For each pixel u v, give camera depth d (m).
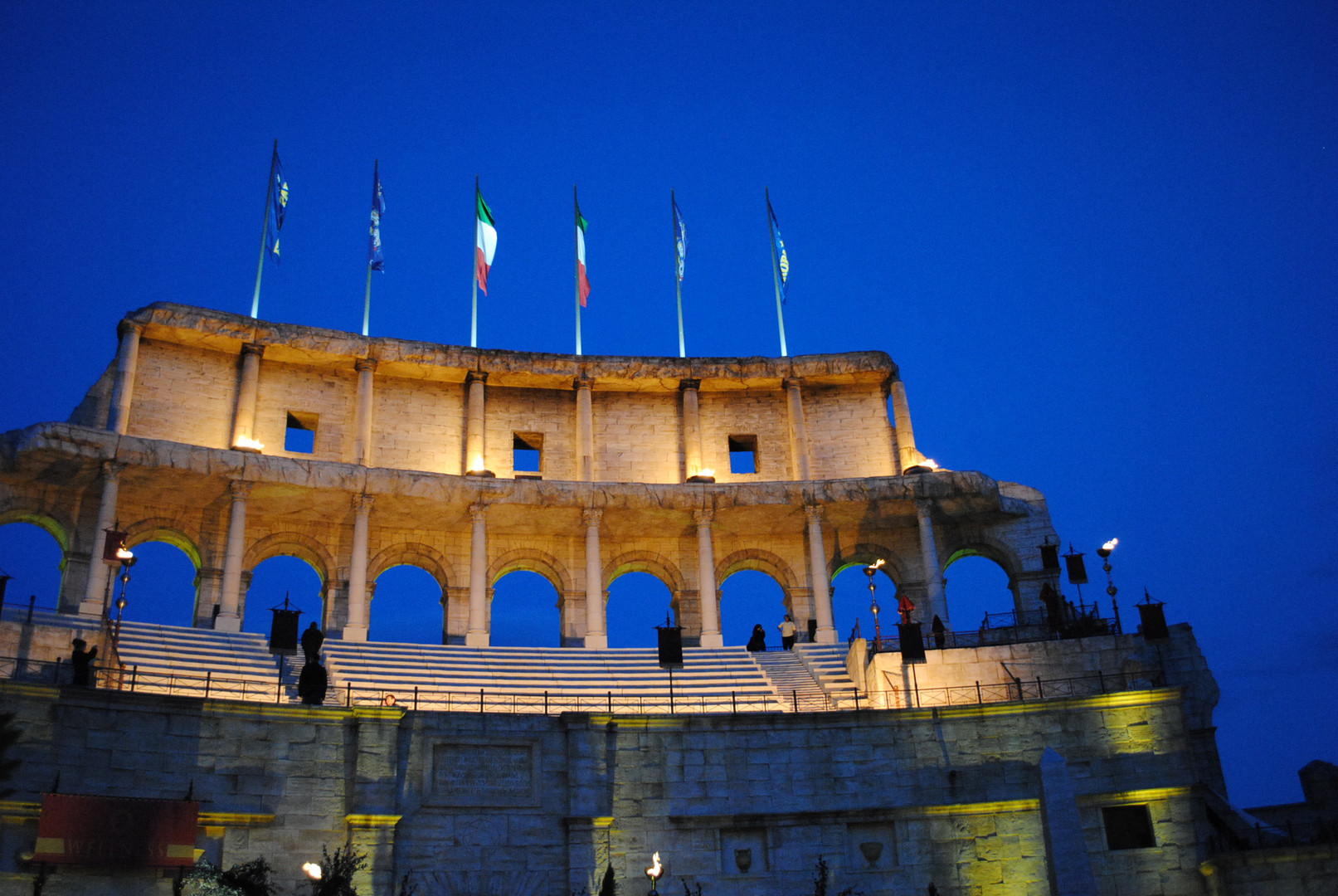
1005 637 50.00
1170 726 40.75
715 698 47.44
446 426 62.34
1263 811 42.03
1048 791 39.28
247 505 56.00
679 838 39.34
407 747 38.50
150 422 56.94
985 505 60.75
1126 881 38.75
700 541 58.88
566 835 38.75
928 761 41.16
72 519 53.41
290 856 36.03
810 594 61.97
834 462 64.81
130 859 32.75
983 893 39.16
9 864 32.22
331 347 59.53
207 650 45.44
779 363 64.69
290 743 37.25
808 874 39.19
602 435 64.50
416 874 37.19
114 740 35.19
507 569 61.03
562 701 46.50
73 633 41.22
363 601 54.34
